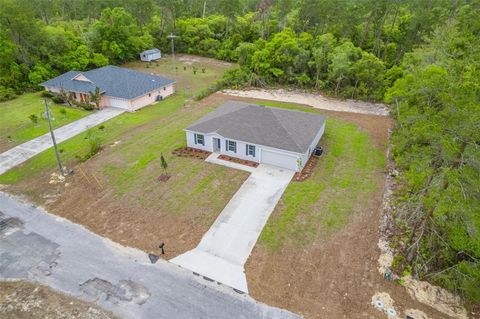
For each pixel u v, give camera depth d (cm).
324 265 1647
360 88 4134
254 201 2141
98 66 5247
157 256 1725
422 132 1391
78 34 5781
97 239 1855
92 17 7400
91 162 2634
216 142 2741
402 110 2564
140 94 3788
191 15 8044
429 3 4797
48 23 6800
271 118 2722
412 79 2583
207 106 3853
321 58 4453
